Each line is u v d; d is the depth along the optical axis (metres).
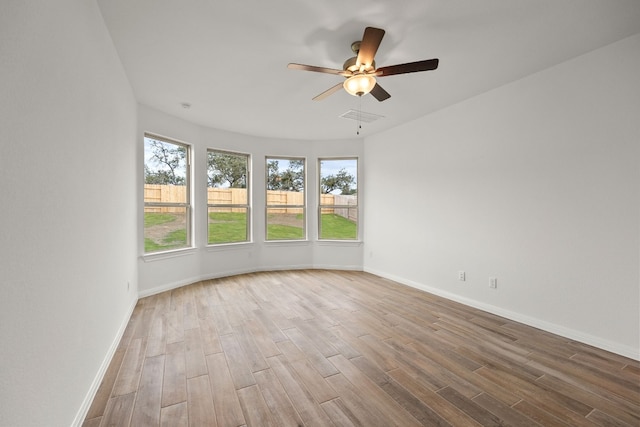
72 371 1.48
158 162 4.01
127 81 2.93
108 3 1.88
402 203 4.56
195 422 1.60
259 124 4.55
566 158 2.65
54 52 1.29
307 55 2.54
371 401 1.79
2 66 0.92
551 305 2.76
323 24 2.11
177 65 2.70
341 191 5.66
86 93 1.70
